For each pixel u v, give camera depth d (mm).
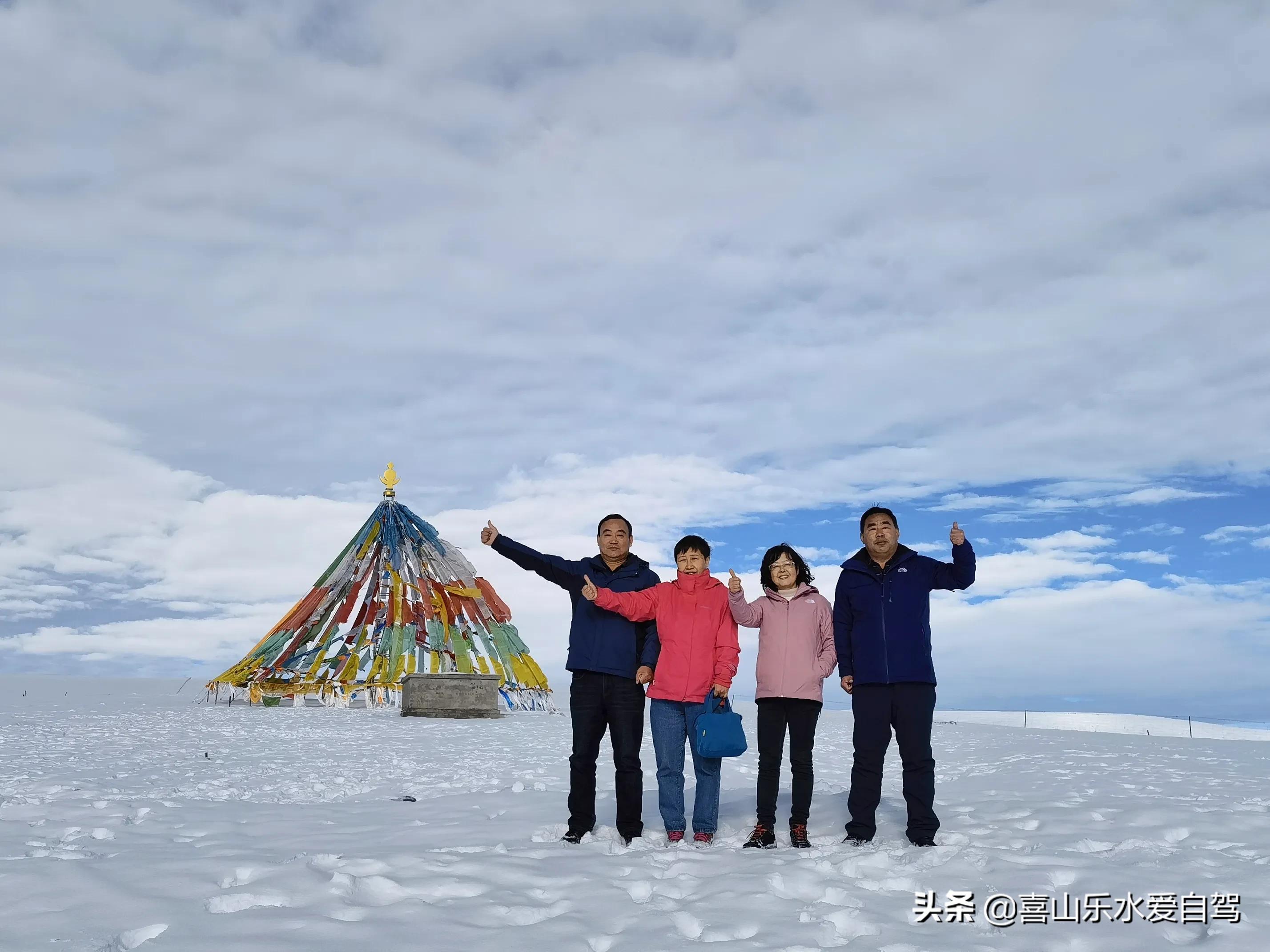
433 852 5109
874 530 5922
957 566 5754
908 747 5594
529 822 6359
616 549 6129
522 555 6215
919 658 5684
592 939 3656
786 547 6113
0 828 6004
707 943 3613
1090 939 3744
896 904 4199
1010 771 10023
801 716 5746
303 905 4047
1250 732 24656
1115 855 5109
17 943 3529
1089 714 29062
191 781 9086
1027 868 4711
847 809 6836
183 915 3846
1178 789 7938
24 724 16906
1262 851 5215
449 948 3494
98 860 4824
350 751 13031
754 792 7996
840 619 5914
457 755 12484
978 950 3586
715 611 5957
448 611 27375
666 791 5832
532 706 26031
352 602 27375
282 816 6594
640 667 5988
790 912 4020
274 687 25281
